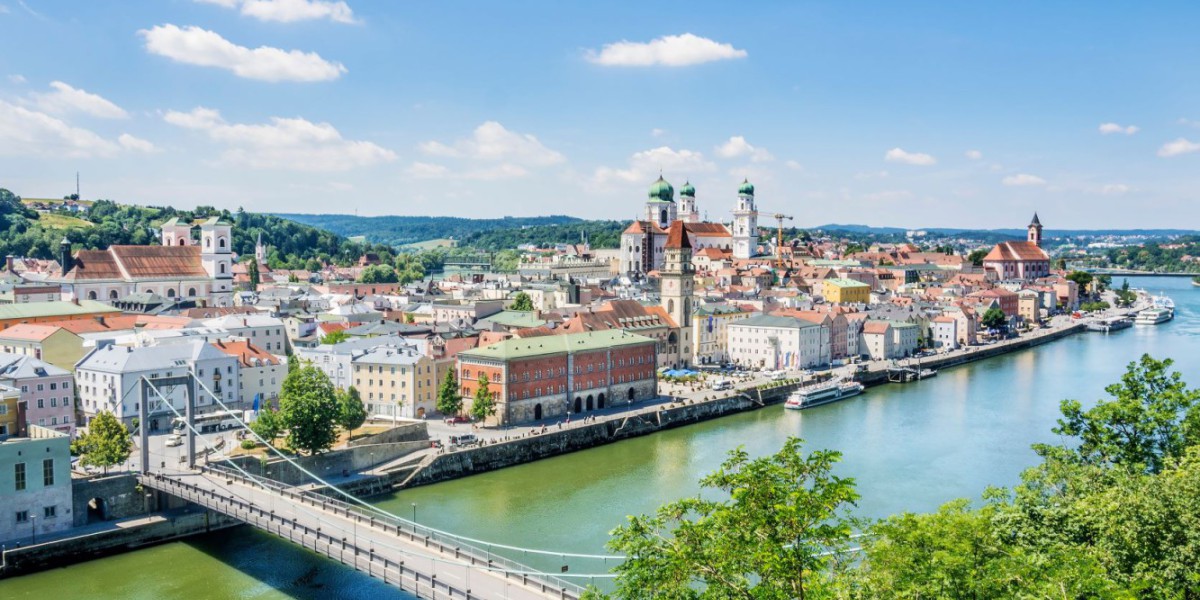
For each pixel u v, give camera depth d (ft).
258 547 454.40
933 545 207.92
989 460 592.19
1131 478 254.68
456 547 374.63
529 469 601.62
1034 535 243.19
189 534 469.16
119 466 513.45
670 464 611.06
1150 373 313.73
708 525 198.18
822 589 184.03
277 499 449.89
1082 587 182.70
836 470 566.36
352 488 532.73
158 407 626.23
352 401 605.31
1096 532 232.73
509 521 481.46
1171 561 209.46
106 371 620.49
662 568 195.62
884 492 517.55
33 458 436.35
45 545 422.82
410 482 556.10
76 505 452.76
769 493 192.44
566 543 444.96
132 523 456.45
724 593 188.03
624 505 509.76
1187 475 229.86
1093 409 310.04
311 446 545.44
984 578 188.75
